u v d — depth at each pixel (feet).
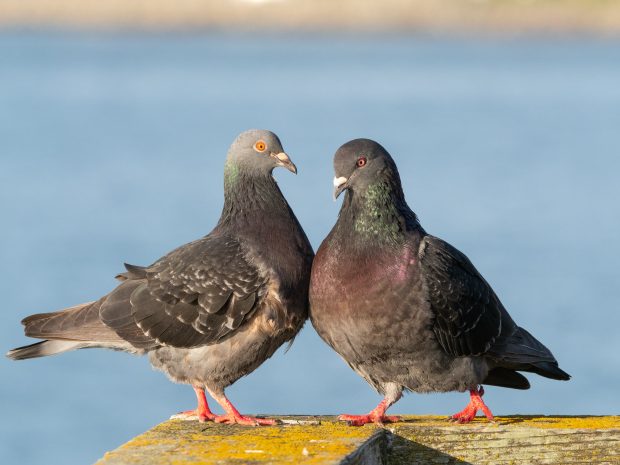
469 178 120.26
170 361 24.38
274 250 24.31
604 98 274.16
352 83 340.80
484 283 23.85
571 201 105.50
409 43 585.22
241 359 24.08
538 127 197.06
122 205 103.40
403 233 22.58
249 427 20.35
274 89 317.22
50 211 102.22
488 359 23.79
